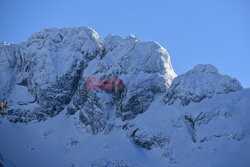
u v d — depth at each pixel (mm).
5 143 111812
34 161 106250
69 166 96750
